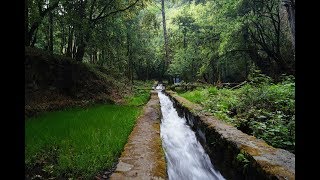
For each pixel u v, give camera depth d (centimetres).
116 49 2111
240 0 1881
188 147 872
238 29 1952
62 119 901
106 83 1892
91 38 1684
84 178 454
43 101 1231
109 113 1055
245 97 1108
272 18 1845
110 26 1889
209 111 1086
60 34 1914
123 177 421
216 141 690
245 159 486
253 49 2072
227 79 2830
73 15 1476
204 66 2714
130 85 2714
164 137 921
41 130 724
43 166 514
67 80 1495
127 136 709
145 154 542
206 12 2672
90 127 762
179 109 1539
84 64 1775
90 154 536
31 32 1428
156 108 1332
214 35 2509
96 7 1777
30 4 1187
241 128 827
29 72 1264
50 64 1414
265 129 718
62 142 612
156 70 5481
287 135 645
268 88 1087
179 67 3284
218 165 663
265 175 408
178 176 626
